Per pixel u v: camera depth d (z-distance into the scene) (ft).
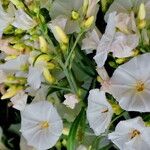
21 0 0.62
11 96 0.66
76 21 0.64
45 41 0.62
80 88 0.66
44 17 0.65
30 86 0.66
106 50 0.58
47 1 0.66
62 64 0.63
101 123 0.61
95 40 0.62
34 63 0.63
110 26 0.58
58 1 0.66
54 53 0.63
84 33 0.65
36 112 0.66
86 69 0.66
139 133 0.60
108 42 0.58
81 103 0.65
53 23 0.63
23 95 0.66
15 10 0.65
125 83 0.59
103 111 0.62
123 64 0.58
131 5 0.63
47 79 0.65
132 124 0.59
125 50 0.57
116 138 0.60
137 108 0.57
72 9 0.66
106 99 0.60
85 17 0.63
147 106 0.57
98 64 0.59
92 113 0.62
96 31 0.63
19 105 0.66
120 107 0.61
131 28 0.59
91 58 0.66
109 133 0.62
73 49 0.62
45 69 0.64
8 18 0.65
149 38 0.61
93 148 0.66
